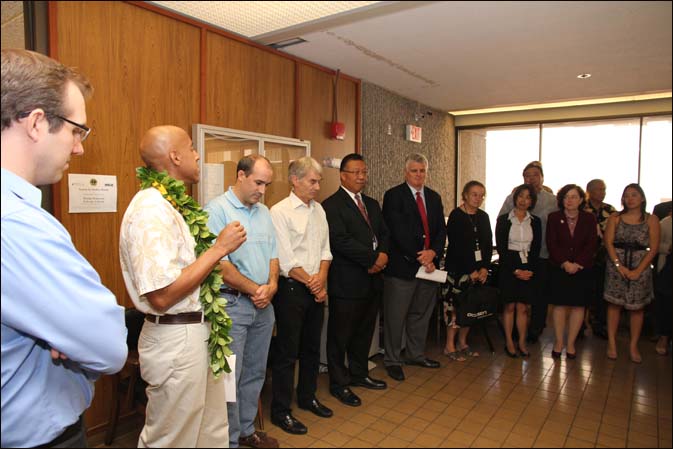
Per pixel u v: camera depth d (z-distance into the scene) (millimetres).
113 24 2162
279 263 2340
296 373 2975
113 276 2227
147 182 1566
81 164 2076
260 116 2994
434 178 5605
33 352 753
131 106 2250
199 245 1674
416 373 3258
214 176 2641
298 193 2500
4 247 665
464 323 3416
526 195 3596
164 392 1526
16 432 749
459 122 6129
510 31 2797
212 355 1620
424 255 3115
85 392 873
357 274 2725
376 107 4285
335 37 2896
